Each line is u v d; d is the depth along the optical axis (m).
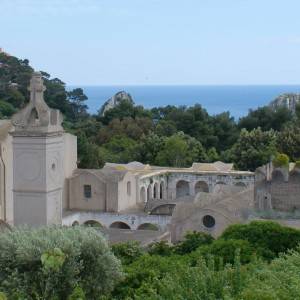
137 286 41.16
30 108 64.19
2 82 169.75
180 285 30.67
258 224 51.66
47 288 38.12
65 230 41.84
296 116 162.62
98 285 40.66
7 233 41.94
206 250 47.19
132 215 83.00
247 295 24.36
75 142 89.62
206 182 104.56
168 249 55.94
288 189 67.56
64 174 86.88
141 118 162.12
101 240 41.47
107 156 134.50
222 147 159.00
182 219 67.56
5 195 74.00
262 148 131.62
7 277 39.16
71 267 38.78
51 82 191.00
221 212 65.69
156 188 101.56
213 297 28.84
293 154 129.62
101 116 174.25
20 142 63.84
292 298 24.36
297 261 32.53
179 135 142.88
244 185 98.81
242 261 45.28
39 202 64.12
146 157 136.12
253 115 166.88
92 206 87.12
